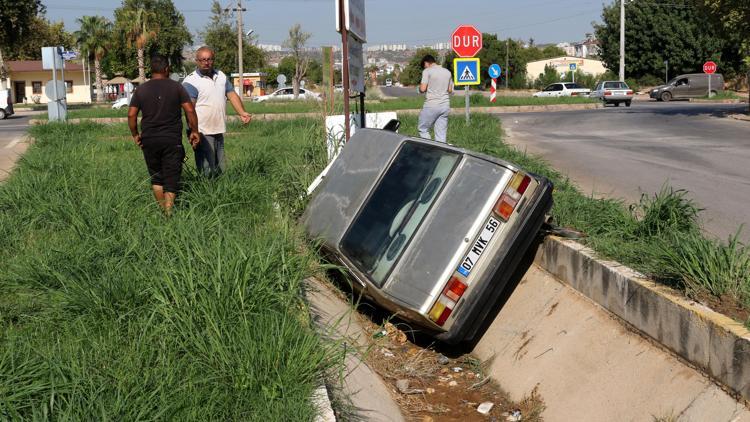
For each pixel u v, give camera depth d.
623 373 4.75
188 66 78.75
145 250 5.66
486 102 42.59
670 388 4.29
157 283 4.84
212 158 8.91
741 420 3.70
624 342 4.96
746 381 3.76
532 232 5.83
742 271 4.48
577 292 5.86
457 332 5.70
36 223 7.07
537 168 9.33
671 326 4.45
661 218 6.12
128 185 8.05
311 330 4.70
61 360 4.07
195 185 8.01
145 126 7.51
